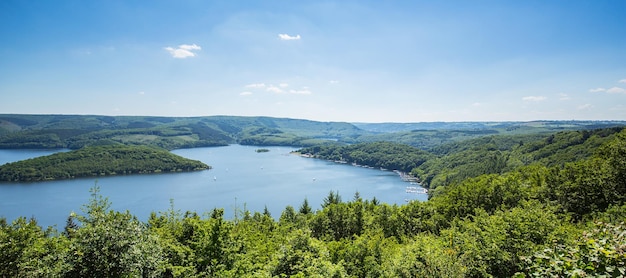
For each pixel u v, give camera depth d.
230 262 17.64
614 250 6.93
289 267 16.95
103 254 12.45
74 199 149.75
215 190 180.75
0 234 12.52
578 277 6.76
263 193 175.12
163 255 16.92
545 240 20.09
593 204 46.62
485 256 20.16
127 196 162.62
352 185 195.62
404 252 20.64
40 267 12.66
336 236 58.50
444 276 17.80
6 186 177.75
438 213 58.88
